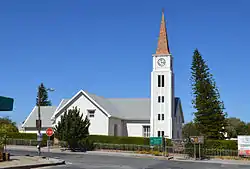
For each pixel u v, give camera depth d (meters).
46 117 67.50
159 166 29.28
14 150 43.88
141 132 64.56
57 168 24.81
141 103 68.38
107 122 59.59
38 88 38.62
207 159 41.81
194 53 62.31
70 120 48.88
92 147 51.03
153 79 63.72
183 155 44.91
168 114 62.22
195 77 61.56
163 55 63.84
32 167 24.86
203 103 58.78
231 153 44.75
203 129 58.41
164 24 65.88
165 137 50.69
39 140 33.44
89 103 61.12
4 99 25.80
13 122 72.81
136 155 43.19
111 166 27.39
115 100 70.19
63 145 52.12
